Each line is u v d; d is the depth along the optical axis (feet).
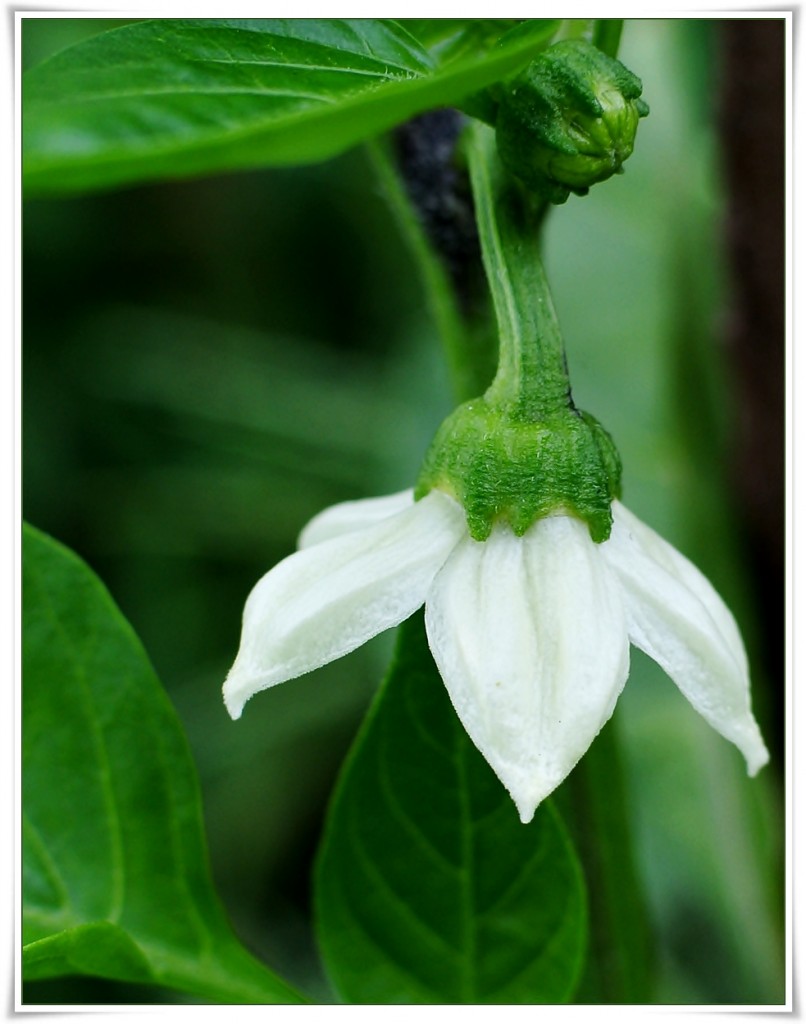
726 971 0.46
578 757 0.29
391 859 0.33
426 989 0.33
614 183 0.54
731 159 0.38
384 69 0.28
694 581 0.31
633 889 0.34
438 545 0.30
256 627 0.30
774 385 0.39
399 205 0.33
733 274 0.39
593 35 0.30
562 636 0.29
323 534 0.32
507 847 0.33
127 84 0.26
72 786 0.34
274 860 0.59
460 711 0.29
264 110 0.27
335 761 0.61
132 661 0.34
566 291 0.54
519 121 0.29
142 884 0.34
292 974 0.56
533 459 0.30
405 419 0.56
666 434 0.46
